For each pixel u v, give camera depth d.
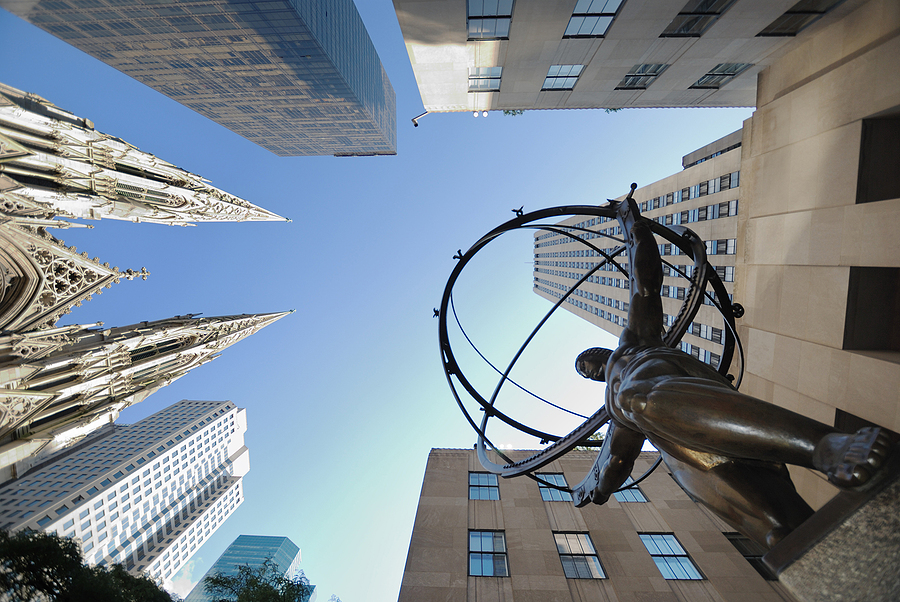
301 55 70.69
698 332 35.25
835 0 16.00
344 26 80.44
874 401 13.17
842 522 3.13
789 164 16.78
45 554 16.19
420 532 20.11
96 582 16.08
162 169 46.12
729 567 18.69
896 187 14.20
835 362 14.49
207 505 134.38
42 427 30.28
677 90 26.34
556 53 22.02
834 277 14.71
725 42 19.84
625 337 5.96
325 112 95.81
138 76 76.69
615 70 23.67
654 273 5.93
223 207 57.41
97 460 111.94
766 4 16.91
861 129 14.06
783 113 17.16
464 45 21.45
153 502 114.94
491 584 17.78
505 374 11.16
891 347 14.33
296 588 16.94
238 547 157.38
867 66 13.84
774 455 3.72
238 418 158.62
